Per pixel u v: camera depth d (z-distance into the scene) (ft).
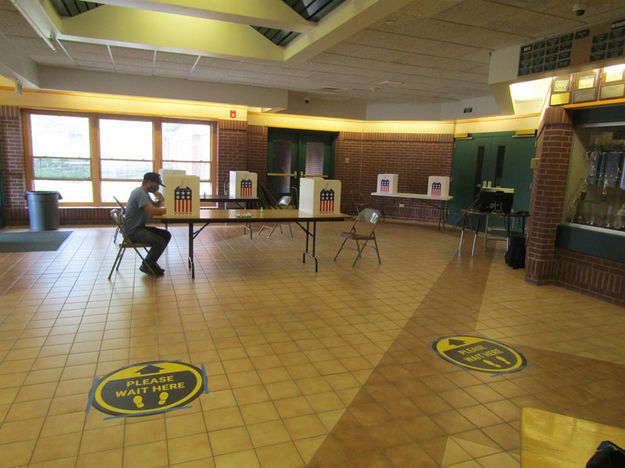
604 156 17.39
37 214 27.02
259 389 9.36
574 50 15.48
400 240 28.71
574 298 16.76
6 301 14.29
